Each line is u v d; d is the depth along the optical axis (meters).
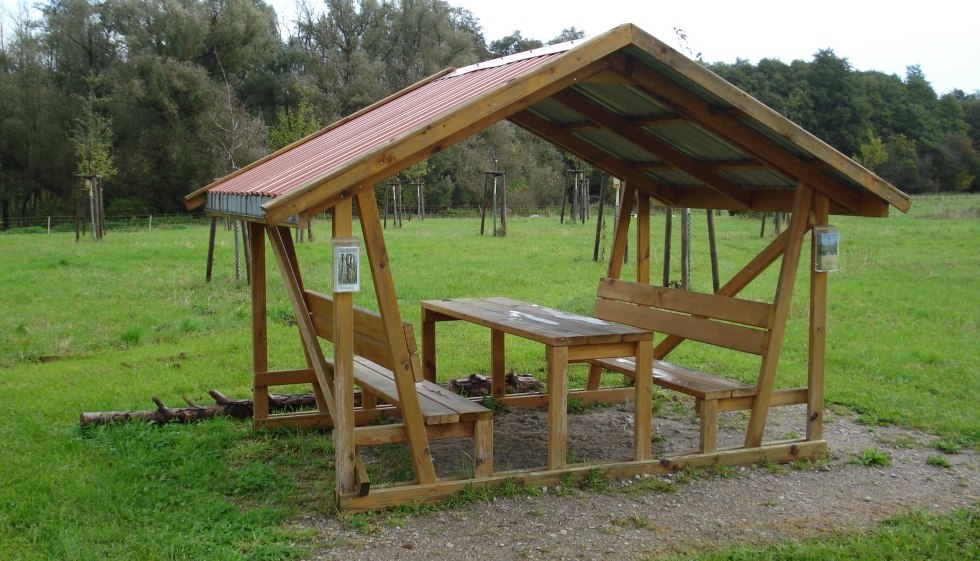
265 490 4.89
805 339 9.67
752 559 3.94
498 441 6.00
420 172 38.22
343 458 4.55
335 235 4.39
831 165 5.04
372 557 4.01
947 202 44.25
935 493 4.98
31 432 5.92
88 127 34.38
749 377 7.96
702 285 14.05
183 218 39.22
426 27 53.41
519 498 4.78
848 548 4.08
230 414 6.45
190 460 5.38
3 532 4.20
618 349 5.11
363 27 52.75
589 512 4.60
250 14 45.62
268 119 46.75
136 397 7.07
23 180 42.59
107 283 13.89
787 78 51.62
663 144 6.10
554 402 4.95
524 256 18.58
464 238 24.05
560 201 50.41
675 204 7.13
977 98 71.06
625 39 4.53
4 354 8.79
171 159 41.50
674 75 4.81
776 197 6.24
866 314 11.38
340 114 48.75
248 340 9.43
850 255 18.97
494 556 4.04
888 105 55.72
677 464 5.25
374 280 4.50
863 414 6.70
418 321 10.63
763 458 5.46
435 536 4.27
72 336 9.62
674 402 7.20
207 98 41.91
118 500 4.65
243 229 13.89
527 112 6.50
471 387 7.18
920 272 16.02
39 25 43.91
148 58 41.06
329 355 8.66
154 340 9.69
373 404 6.42
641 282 7.06
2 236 28.31
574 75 4.60
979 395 7.23
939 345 9.34
